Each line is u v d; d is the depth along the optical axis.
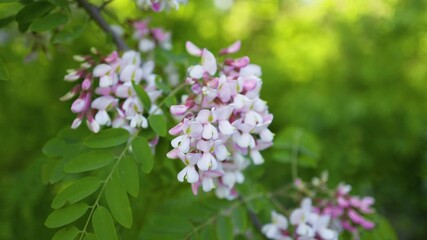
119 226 0.53
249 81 0.48
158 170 0.59
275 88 1.68
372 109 1.57
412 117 1.54
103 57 0.52
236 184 0.58
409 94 1.63
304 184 0.64
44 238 0.69
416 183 1.53
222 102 0.47
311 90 1.67
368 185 1.33
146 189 0.60
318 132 1.54
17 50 0.89
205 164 0.44
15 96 1.00
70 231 0.45
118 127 0.50
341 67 1.74
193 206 0.57
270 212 0.59
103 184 0.47
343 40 1.76
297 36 1.83
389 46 1.70
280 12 1.99
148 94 0.51
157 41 0.66
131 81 0.50
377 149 1.52
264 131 0.50
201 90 0.48
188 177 0.45
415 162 1.54
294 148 0.71
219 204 0.57
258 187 0.61
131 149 0.48
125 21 0.65
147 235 0.56
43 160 0.70
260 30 2.00
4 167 1.03
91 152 0.48
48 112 0.97
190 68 0.50
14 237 0.70
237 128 0.48
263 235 0.59
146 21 0.65
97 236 0.45
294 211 0.56
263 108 0.48
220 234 0.55
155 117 0.48
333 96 1.62
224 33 1.65
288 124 1.58
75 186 0.46
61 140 0.52
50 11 0.53
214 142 0.45
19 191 0.70
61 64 0.92
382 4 1.72
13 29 0.81
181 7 1.21
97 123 0.49
